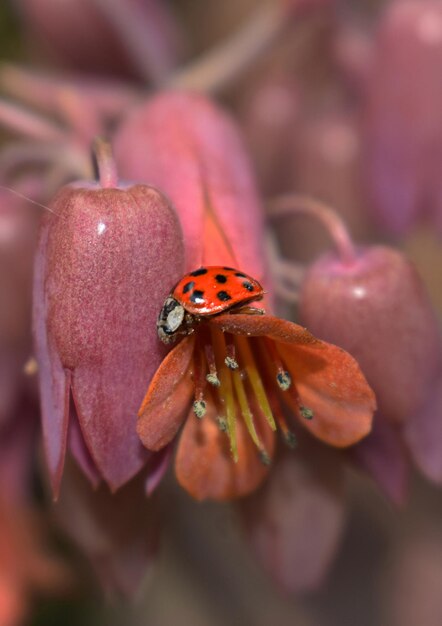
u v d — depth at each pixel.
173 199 0.13
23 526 0.16
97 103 0.16
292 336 0.11
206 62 0.17
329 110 0.17
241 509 0.13
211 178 0.13
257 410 0.12
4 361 0.14
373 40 0.17
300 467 0.13
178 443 0.12
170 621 0.22
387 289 0.12
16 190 0.14
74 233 0.11
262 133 0.17
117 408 0.11
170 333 0.11
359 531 0.22
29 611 0.17
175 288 0.11
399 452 0.13
